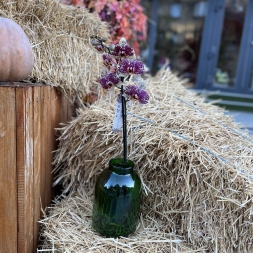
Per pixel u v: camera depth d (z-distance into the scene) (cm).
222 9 248
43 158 80
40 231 79
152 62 282
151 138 73
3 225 68
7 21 69
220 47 263
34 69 79
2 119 62
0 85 63
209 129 80
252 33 249
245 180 64
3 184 66
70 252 63
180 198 72
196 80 271
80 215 78
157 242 69
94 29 98
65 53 88
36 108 71
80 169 88
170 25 279
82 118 84
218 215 67
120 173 68
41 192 80
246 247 65
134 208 69
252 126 189
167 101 94
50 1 82
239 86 263
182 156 70
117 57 62
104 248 65
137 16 139
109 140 79
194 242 70
